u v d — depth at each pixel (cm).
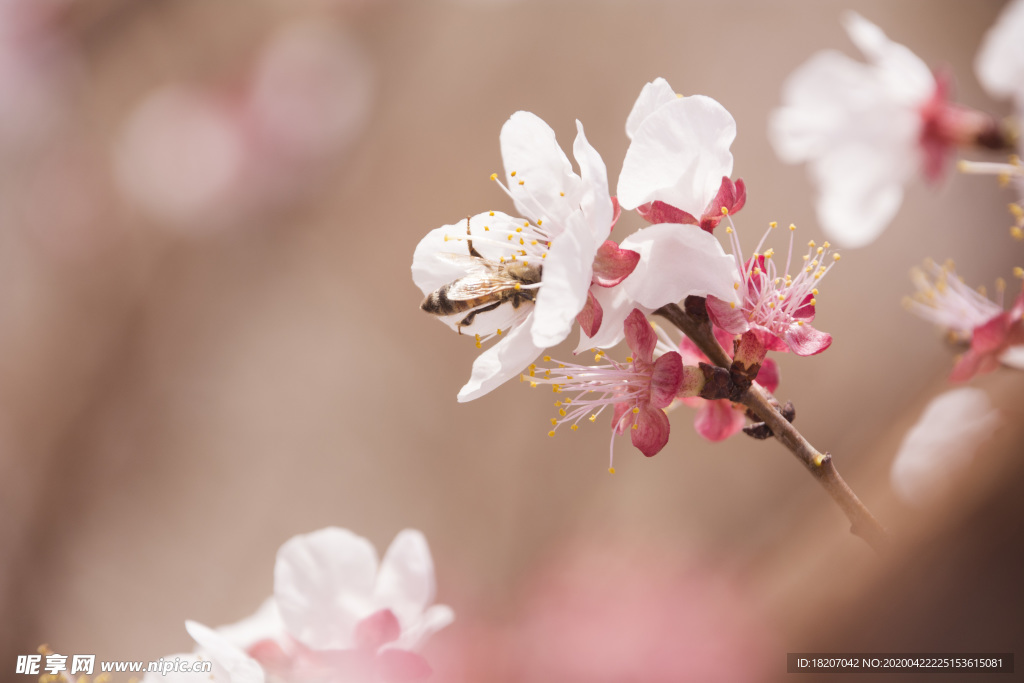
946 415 25
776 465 54
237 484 64
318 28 64
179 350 62
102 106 59
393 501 62
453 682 31
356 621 25
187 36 61
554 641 31
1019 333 24
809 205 62
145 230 60
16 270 57
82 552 56
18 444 54
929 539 23
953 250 52
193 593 60
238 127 61
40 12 54
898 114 29
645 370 23
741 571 28
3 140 55
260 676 23
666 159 23
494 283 24
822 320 58
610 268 23
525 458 57
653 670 29
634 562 35
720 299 23
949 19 54
